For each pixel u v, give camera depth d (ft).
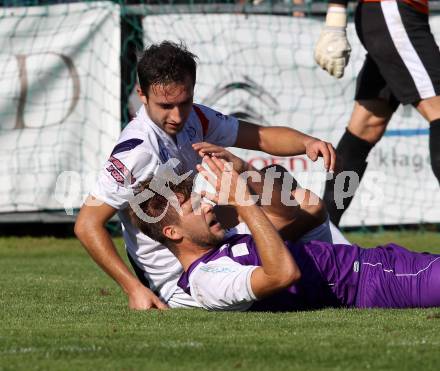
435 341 37.11
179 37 98.07
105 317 45.03
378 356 34.14
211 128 52.85
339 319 42.88
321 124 98.78
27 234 104.83
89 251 48.37
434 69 62.95
